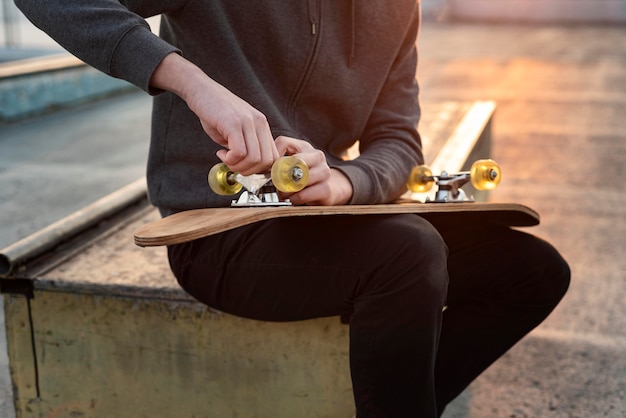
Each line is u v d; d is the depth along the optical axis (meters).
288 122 1.44
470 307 1.49
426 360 1.16
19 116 7.16
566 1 18.41
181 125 1.40
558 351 2.28
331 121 1.51
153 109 1.45
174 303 1.62
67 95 7.90
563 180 4.49
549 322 2.49
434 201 1.45
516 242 1.45
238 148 1.12
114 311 1.64
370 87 1.53
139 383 1.67
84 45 1.20
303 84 1.44
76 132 6.51
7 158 5.44
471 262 1.44
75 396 1.70
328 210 1.10
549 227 3.55
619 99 7.48
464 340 1.47
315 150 1.29
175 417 1.67
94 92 8.38
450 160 2.47
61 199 4.30
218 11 1.37
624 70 9.61
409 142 1.58
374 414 1.18
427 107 3.50
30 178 4.82
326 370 1.59
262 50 1.41
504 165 4.88
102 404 1.69
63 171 5.04
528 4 18.34
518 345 2.32
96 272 1.70
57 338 1.68
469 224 1.47
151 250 1.86
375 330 1.16
